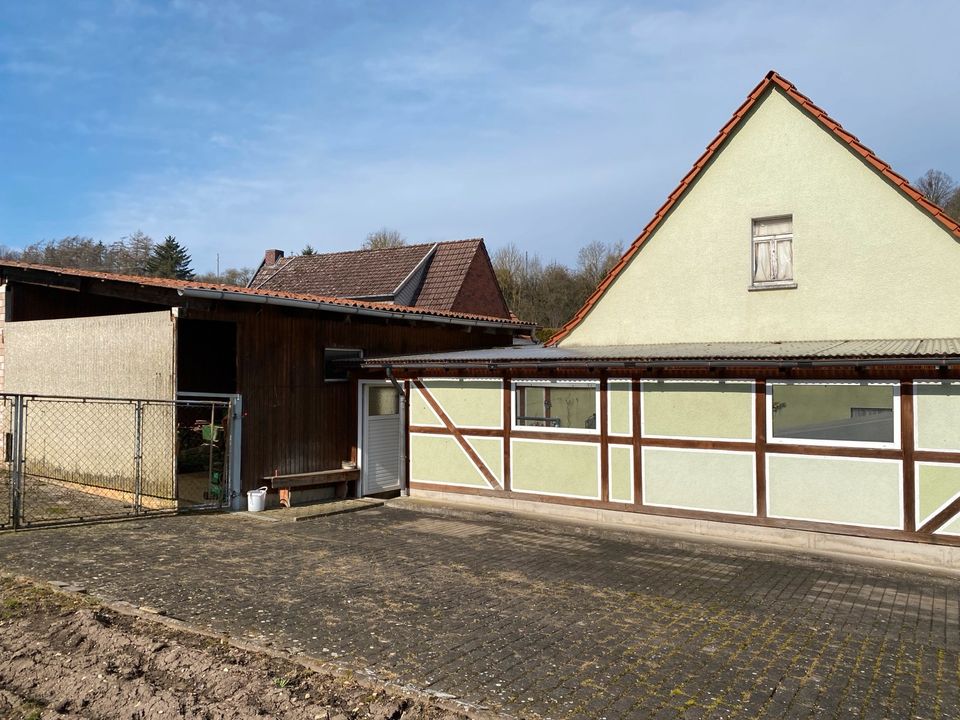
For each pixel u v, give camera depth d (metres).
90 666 4.86
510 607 6.65
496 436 12.01
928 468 8.61
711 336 12.67
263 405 11.67
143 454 10.92
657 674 5.13
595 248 54.25
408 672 5.00
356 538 9.62
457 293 27.75
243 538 9.31
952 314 10.66
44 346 12.74
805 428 9.62
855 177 11.40
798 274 11.83
